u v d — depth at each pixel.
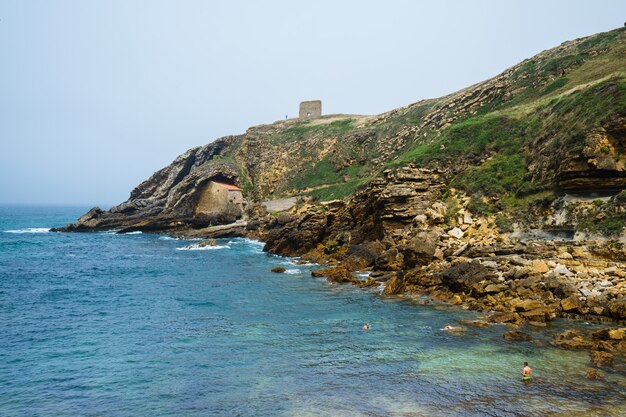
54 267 56.81
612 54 59.56
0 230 121.50
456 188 49.81
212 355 23.02
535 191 42.47
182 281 45.38
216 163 107.88
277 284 41.72
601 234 33.25
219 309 32.97
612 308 25.56
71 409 17.42
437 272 36.88
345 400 17.52
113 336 26.84
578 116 42.16
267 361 21.92
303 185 94.19
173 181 119.62
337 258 54.00
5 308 34.53
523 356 21.36
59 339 26.42
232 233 90.25
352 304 32.69
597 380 18.50
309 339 25.09
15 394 18.83
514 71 74.38
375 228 52.72
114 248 77.81
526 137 51.31
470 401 17.12
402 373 19.94
